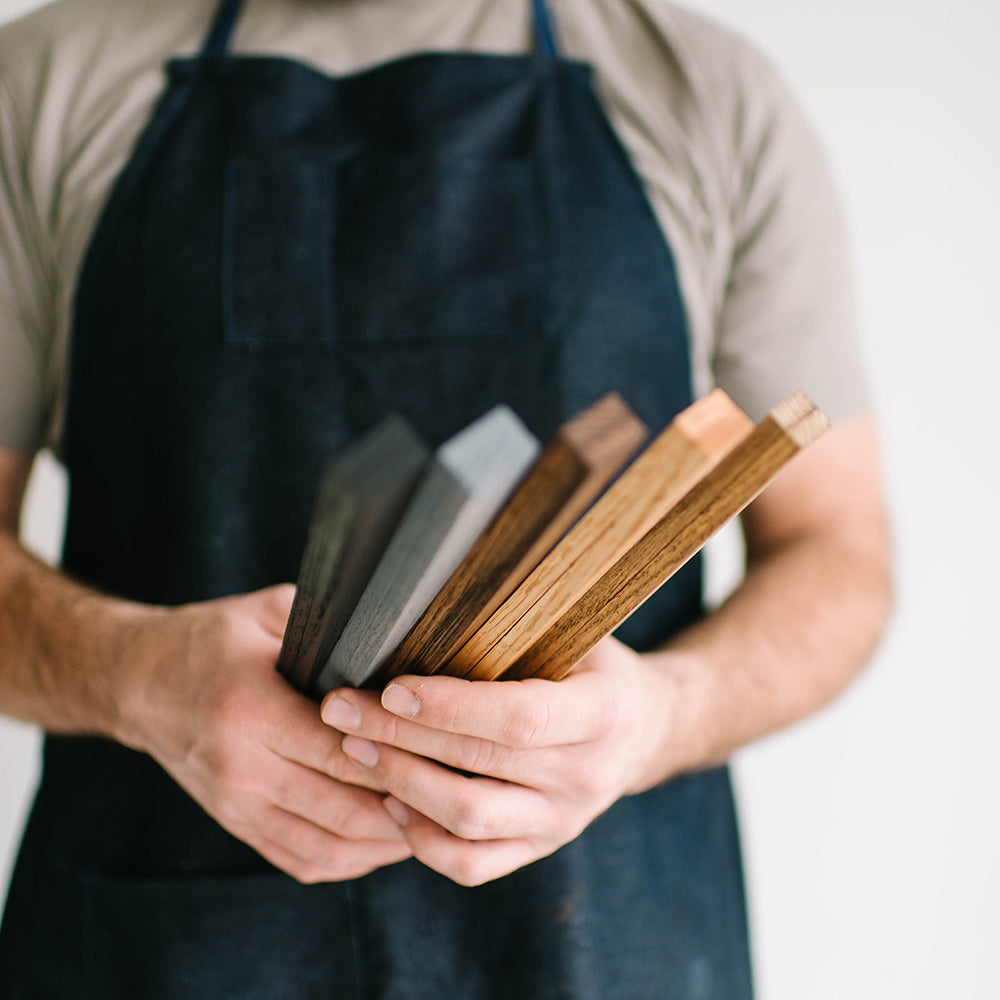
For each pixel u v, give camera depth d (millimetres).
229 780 456
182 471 664
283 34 747
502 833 425
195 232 678
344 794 460
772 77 759
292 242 682
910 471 1339
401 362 675
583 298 684
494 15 760
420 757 422
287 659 411
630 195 712
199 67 706
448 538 206
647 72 741
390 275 680
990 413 1329
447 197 687
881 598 688
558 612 306
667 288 711
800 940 1333
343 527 209
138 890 616
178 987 611
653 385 702
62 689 537
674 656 586
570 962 612
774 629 647
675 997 650
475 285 683
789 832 1336
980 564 1337
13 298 689
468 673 380
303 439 668
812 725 1331
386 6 755
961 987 1334
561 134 717
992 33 1300
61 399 703
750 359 746
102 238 674
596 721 397
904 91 1314
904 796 1337
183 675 467
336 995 621
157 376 673
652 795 683
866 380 761
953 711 1335
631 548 301
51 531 1284
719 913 714
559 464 197
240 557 663
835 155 1322
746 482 261
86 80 709
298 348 674
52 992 650
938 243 1325
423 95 706
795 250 736
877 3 1305
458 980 624
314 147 705
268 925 616
